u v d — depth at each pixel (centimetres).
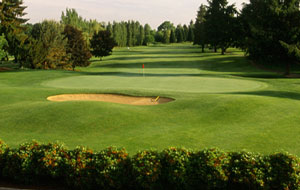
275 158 673
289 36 3603
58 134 1145
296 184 621
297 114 1362
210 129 1182
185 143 1020
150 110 1488
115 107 1490
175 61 5819
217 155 682
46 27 4972
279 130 1155
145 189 680
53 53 4788
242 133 1126
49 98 1867
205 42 7756
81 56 5625
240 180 642
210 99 1622
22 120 1302
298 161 649
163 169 683
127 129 1198
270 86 2381
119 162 685
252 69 4450
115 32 14262
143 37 16800
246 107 1452
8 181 732
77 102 1545
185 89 2161
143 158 687
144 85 2378
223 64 5075
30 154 725
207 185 658
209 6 7344
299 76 3494
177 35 17400
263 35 3694
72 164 688
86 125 1235
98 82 2589
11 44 4434
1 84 2614
